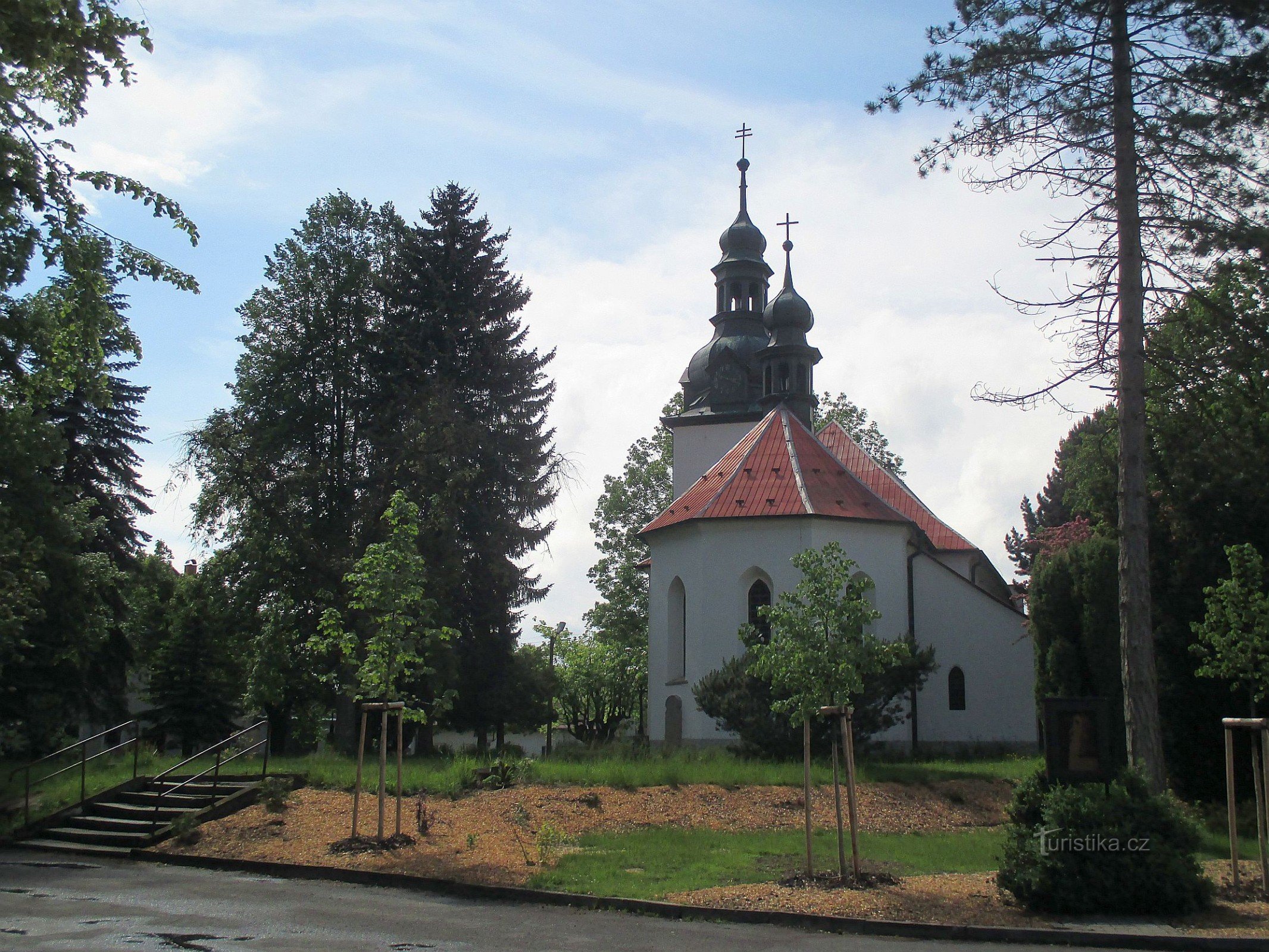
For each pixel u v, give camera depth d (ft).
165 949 34.37
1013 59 55.16
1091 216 57.21
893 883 46.39
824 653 49.08
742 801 69.05
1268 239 51.90
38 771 81.76
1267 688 55.11
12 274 42.57
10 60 36.88
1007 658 116.06
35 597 75.61
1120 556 56.90
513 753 103.19
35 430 67.21
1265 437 67.21
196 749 132.87
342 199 128.06
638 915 41.70
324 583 114.01
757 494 112.57
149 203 45.75
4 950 34.32
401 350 119.65
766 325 139.85
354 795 62.59
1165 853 41.01
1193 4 52.95
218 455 113.80
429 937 36.81
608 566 190.39
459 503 113.80
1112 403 63.87
